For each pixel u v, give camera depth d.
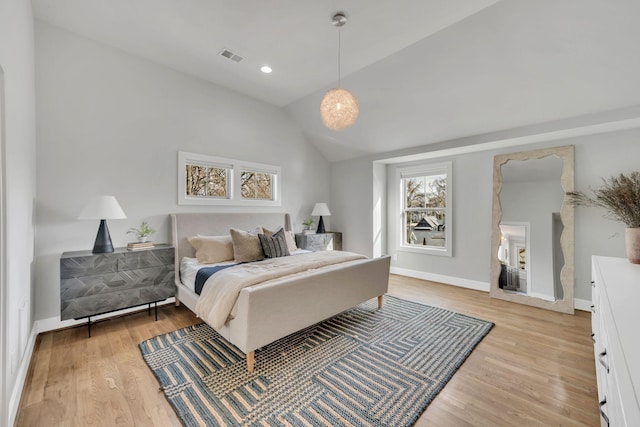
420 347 2.40
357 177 5.16
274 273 2.39
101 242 2.69
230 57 3.18
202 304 2.39
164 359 2.20
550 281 3.36
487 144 3.65
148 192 3.33
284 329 2.23
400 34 2.67
